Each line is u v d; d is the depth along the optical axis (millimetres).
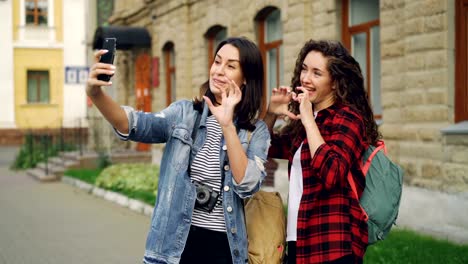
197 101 3156
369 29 9344
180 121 3072
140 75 19266
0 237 8430
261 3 11758
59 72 33781
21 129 32688
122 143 19312
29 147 21266
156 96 18031
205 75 14734
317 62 3059
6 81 32812
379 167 2979
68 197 12719
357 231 2881
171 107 3127
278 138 3385
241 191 2867
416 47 7879
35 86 33719
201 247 2980
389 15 8414
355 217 2889
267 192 3289
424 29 7746
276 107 3314
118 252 7371
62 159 18953
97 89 2736
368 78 9430
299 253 2934
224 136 2854
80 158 17500
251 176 2846
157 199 3035
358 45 9633
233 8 13016
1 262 6953
